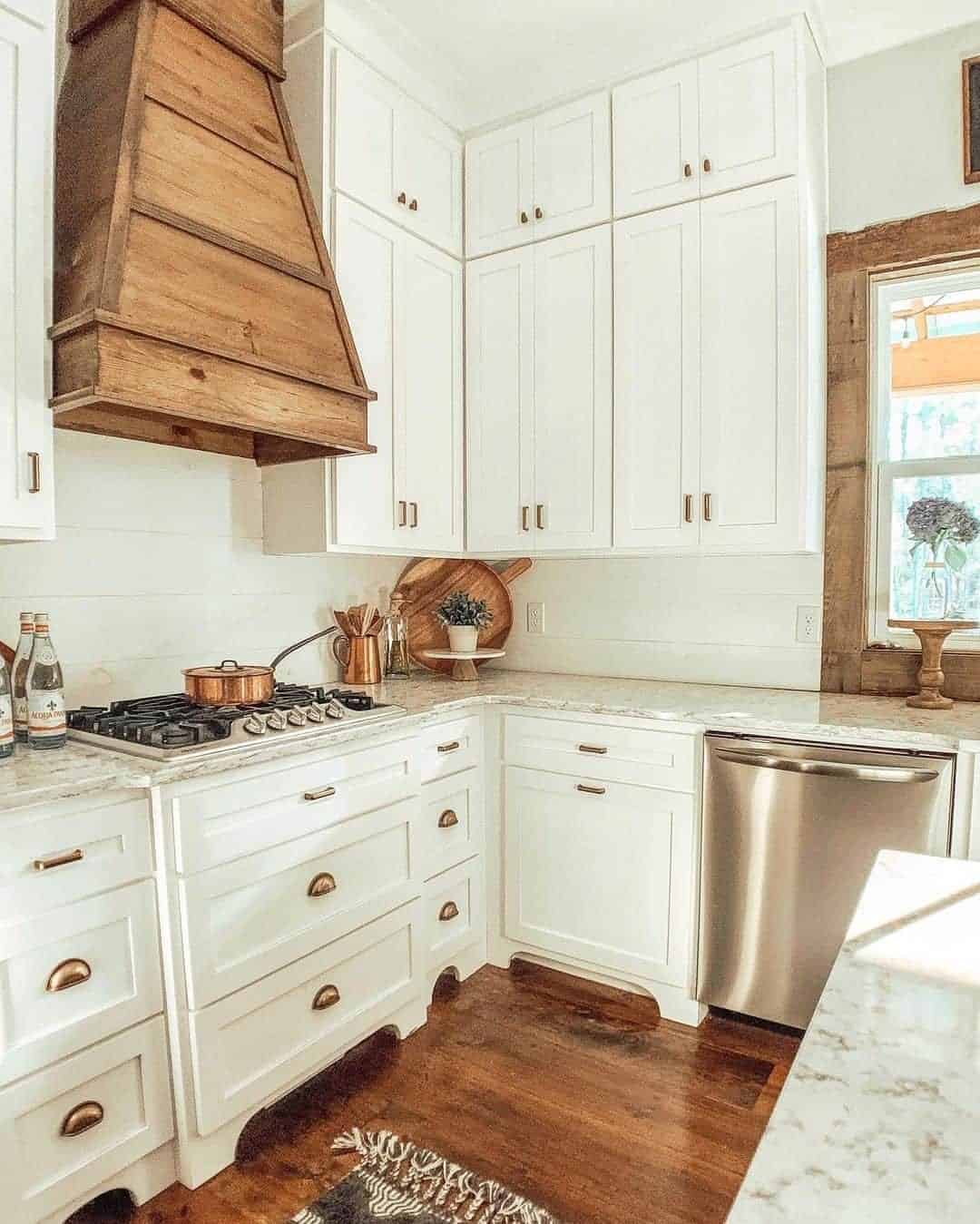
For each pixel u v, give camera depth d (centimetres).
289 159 210
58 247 177
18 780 147
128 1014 158
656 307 241
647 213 242
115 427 211
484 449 276
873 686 249
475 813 256
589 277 253
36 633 172
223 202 190
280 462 242
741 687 270
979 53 231
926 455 247
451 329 274
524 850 254
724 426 232
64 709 192
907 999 72
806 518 223
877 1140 53
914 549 248
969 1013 70
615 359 249
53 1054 146
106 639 214
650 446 244
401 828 219
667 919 228
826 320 252
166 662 228
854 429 249
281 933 185
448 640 308
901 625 230
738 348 229
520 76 254
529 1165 171
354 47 231
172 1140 167
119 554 216
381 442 246
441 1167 171
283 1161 174
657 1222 156
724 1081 200
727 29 228
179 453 231
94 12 188
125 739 176
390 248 247
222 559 243
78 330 162
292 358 201
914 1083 59
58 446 203
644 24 230
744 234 227
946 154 236
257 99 204
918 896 97
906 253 240
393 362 249
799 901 205
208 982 168
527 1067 207
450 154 272
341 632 283
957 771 188
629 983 238
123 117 173
